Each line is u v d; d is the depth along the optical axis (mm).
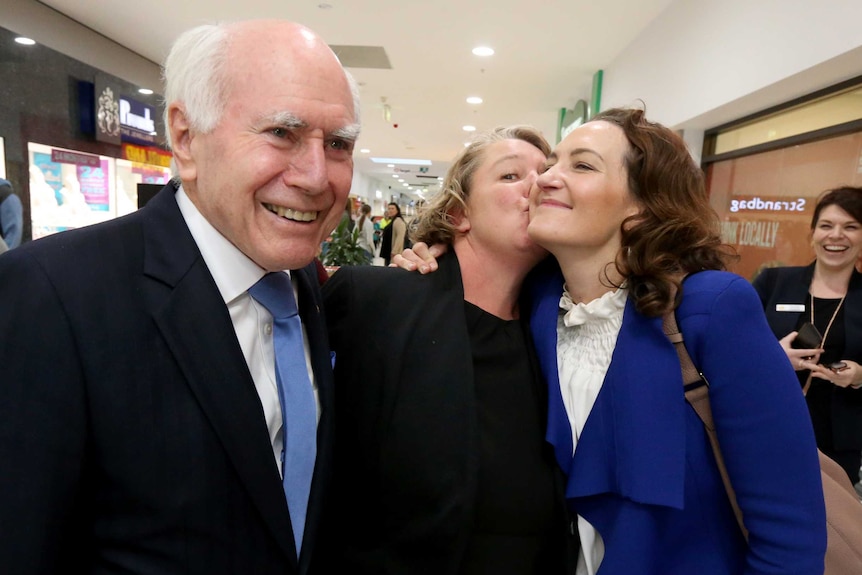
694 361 900
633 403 922
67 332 679
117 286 737
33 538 646
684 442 891
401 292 1161
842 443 1916
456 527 975
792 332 2021
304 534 874
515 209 1128
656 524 922
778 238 3430
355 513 1099
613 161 974
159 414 733
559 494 1064
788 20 2623
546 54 5363
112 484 717
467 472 1003
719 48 3326
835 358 1993
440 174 21234
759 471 836
